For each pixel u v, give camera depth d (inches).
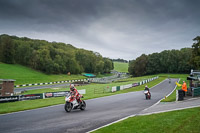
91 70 5123.0
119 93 1074.1
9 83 1161.4
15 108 546.9
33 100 826.2
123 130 268.1
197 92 687.7
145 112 420.5
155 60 4180.6
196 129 256.8
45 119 366.9
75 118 372.2
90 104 604.1
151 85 1692.9
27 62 3730.3
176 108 443.2
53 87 1812.3
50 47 4060.0
